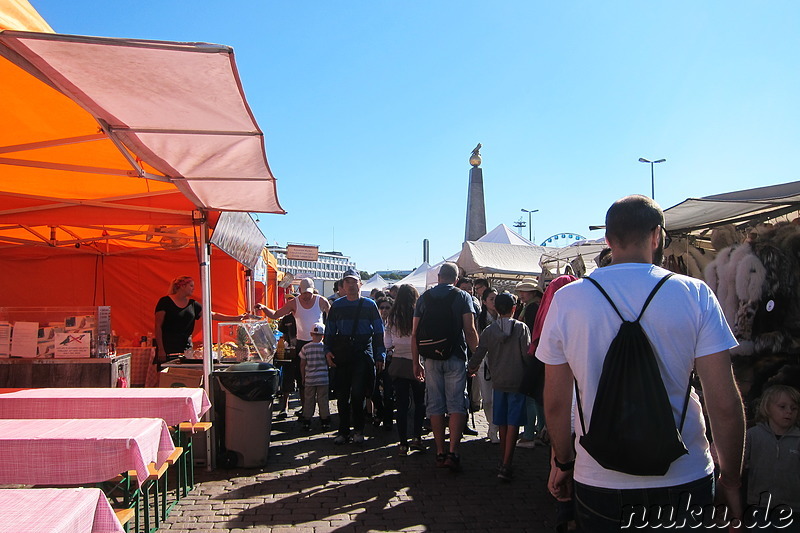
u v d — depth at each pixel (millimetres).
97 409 4445
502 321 5734
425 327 5934
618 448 1947
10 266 10188
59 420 3814
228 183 4863
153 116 3334
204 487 5391
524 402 5680
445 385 6023
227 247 8492
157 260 11117
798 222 4148
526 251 15008
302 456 6527
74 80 2844
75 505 2311
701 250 5242
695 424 2098
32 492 2455
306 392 7883
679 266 5441
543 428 7062
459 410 5938
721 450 2039
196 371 6422
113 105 3191
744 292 4430
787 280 4199
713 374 2021
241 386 5918
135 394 4660
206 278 6039
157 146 3871
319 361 7922
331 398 10820
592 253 11547
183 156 4090
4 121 4031
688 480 2037
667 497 2018
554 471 2471
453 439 5883
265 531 4379
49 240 9039
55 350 5758
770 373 4223
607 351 2074
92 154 4777
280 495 5188
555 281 4422
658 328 2043
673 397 2039
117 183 5605
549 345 2227
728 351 2045
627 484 2035
